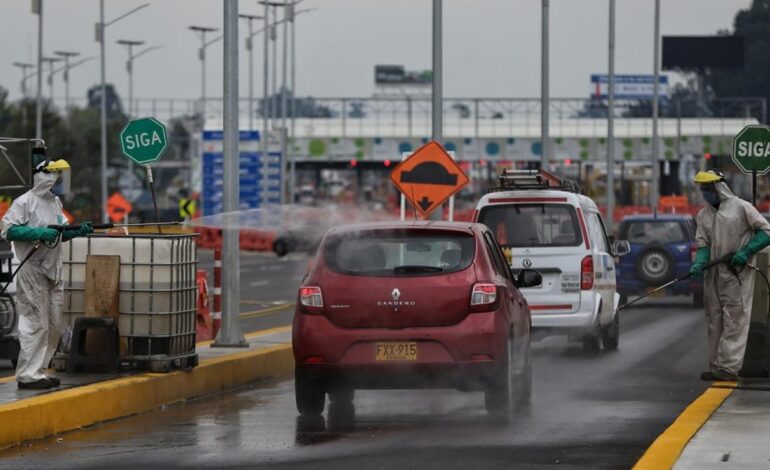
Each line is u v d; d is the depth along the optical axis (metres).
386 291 31.91
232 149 44.94
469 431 30.12
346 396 35.88
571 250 47.38
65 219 35.91
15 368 41.94
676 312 73.50
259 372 42.28
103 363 35.53
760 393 35.00
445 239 32.62
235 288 44.88
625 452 26.91
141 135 47.75
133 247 35.78
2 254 40.16
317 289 32.28
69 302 36.03
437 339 31.69
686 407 33.88
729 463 24.05
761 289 38.50
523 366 35.06
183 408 34.97
